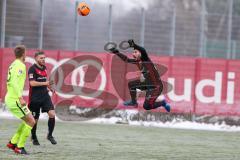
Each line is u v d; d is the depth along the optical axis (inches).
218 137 1715.1
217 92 2049.7
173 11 2326.5
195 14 2359.7
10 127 1675.7
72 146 1290.6
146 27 2301.9
